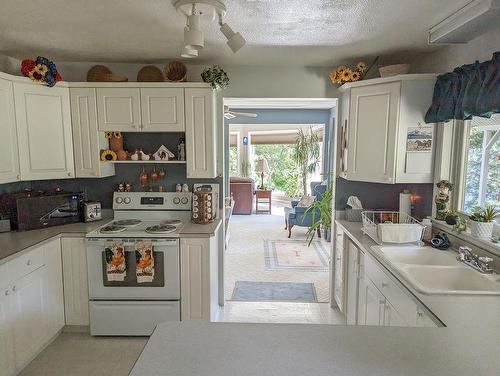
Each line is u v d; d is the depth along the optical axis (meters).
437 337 1.29
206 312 2.99
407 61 3.22
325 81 3.41
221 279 3.63
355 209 3.43
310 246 5.94
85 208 3.28
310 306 3.70
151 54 3.03
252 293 4.01
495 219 2.30
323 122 6.94
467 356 1.17
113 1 1.93
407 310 1.79
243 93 3.43
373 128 2.95
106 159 3.24
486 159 2.42
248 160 9.73
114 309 2.99
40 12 2.09
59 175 3.14
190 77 3.39
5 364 2.32
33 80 2.89
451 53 2.67
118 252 2.88
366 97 2.98
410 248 2.50
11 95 2.82
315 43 2.68
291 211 6.68
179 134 3.48
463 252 2.24
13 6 2.00
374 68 3.30
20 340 2.47
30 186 3.46
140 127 3.18
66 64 3.33
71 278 2.99
